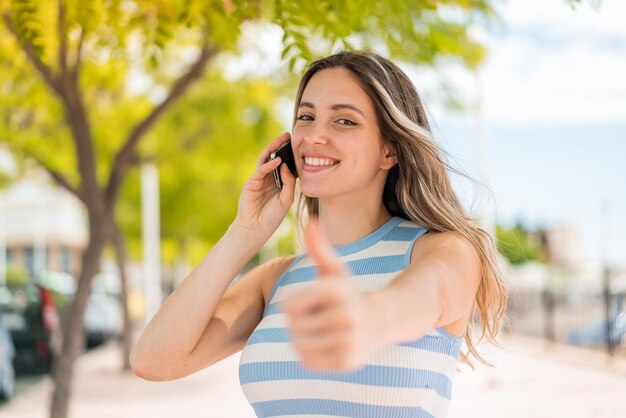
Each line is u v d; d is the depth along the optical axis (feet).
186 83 27.53
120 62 24.02
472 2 17.35
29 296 49.49
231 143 43.21
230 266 9.31
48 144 34.78
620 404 34.83
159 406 38.19
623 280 54.24
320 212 9.29
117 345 69.15
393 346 8.04
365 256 8.77
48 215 182.60
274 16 12.96
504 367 48.98
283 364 8.50
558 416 32.63
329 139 8.82
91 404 38.83
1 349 40.34
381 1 13.92
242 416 35.04
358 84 8.89
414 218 8.89
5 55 24.70
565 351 56.03
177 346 9.12
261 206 9.57
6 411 37.86
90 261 26.78
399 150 9.01
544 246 190.80
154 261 82.89
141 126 28.02
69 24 15.97
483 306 8.71
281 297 9.21
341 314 4.65
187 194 84.58
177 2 14.69
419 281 6.48
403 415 8.09
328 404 8.21
